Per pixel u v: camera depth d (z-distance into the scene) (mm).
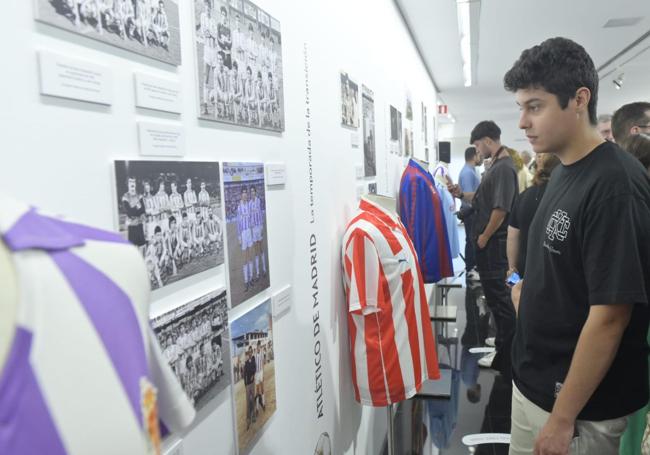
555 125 1183
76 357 340
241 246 1106
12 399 299
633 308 1105
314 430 1611
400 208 3061
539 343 1264
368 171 2559
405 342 1788
